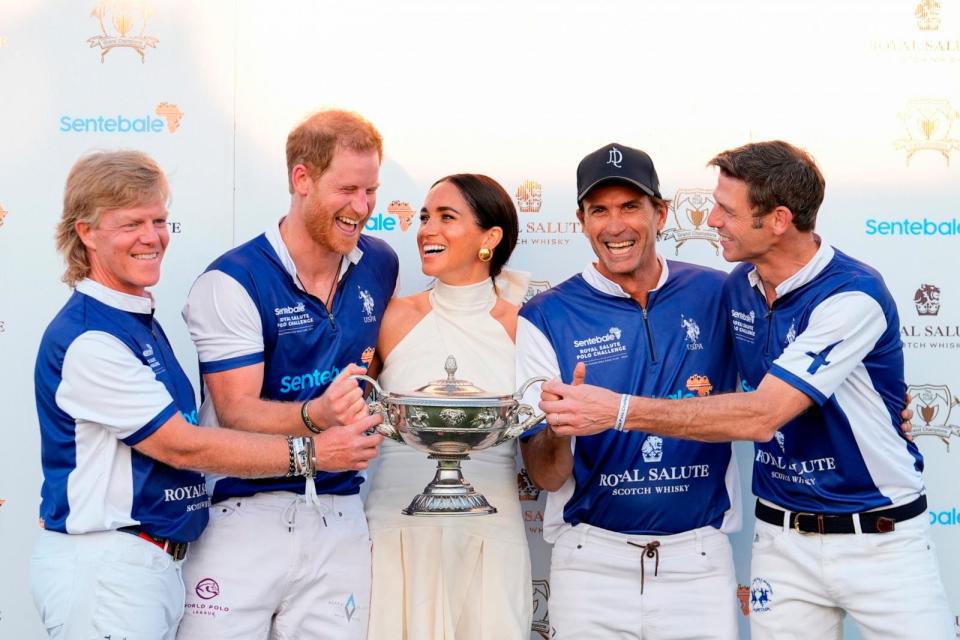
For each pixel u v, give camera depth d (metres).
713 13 11.52
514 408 9.06
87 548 8.49
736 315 10.06
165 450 8.58
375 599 10.19
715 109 11.53
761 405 9.07
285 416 9.26
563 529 10.37
